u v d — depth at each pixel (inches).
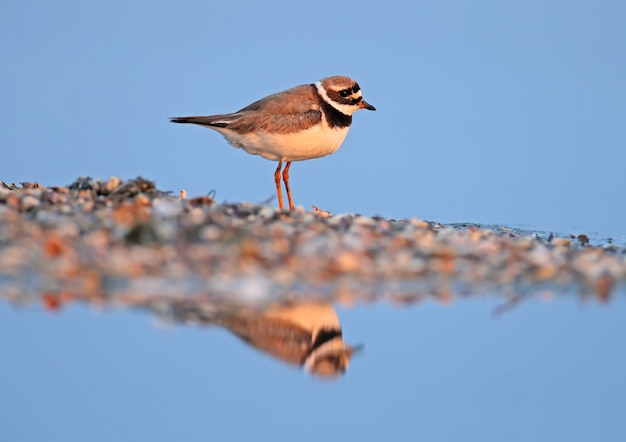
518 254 572.7
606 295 520.7
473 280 527.5
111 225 557.3
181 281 486.6
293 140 719.7
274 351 471.2
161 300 474.6
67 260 496.7
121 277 486.6
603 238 762.2
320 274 507.2
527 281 534.6
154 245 526.0
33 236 533.0
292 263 514.0
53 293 471.8
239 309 477.4
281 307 480.7
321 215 691.4
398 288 507.2
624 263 575.8
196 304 474.6
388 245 565.0
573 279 539.2
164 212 586.2
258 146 728.3
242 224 584.1
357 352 488.1
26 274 485.4
